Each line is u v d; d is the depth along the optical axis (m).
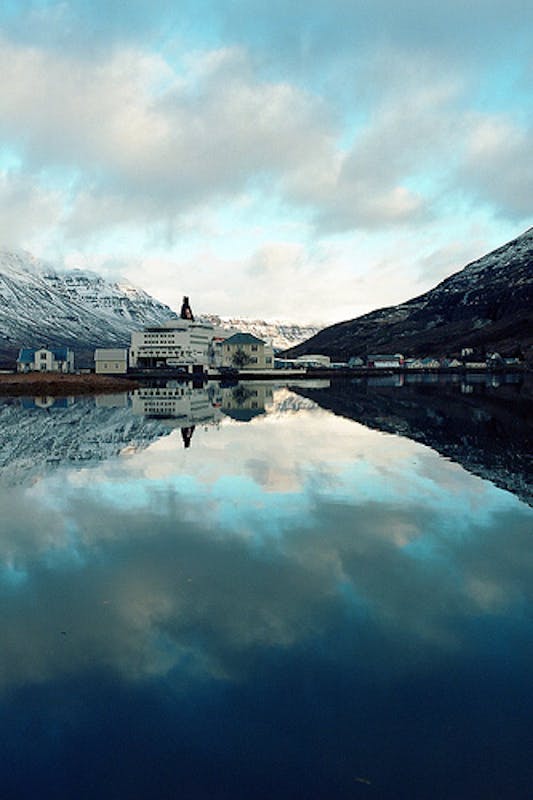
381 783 6.60
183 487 20.77
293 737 7.31
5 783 6.62
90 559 13.47
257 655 9.13
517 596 11.30
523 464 25.28
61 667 8.85
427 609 10.73
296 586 11.80
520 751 7.05
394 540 14.74
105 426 41.09
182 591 11.61
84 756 7.02
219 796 6.42
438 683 8.36
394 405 60.31
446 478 22.28
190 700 8.04
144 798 6.41
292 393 85.38
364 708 7.83
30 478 22.38
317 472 23.52
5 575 12.51
